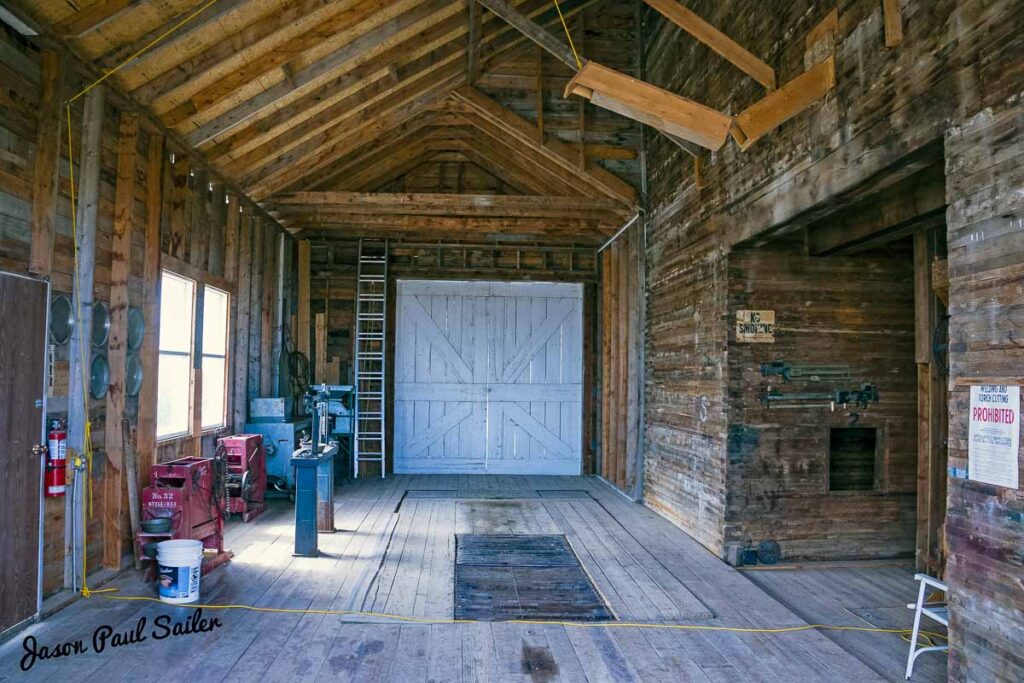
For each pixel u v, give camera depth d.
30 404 3.78
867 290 5.61
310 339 9.93
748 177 5.17
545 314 10.30
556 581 4.83
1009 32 2.75
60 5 3.91
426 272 10.11
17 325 3.67
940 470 5.02
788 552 5.44
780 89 4.21
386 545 5.75
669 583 4.81
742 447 5.44
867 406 5.57
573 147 7.93
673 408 6.84
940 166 3.78
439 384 10.16
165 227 5.65
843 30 3.99
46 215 3.94
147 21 4.32
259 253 8.21
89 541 4.50
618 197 7.99
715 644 3.77
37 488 3.84
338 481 9.03
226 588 4.54
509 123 7.79
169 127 5.47
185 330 6.25
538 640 3.77
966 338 2.98
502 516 7.03
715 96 5.86
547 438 10.22
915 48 3.36
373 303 10.07
